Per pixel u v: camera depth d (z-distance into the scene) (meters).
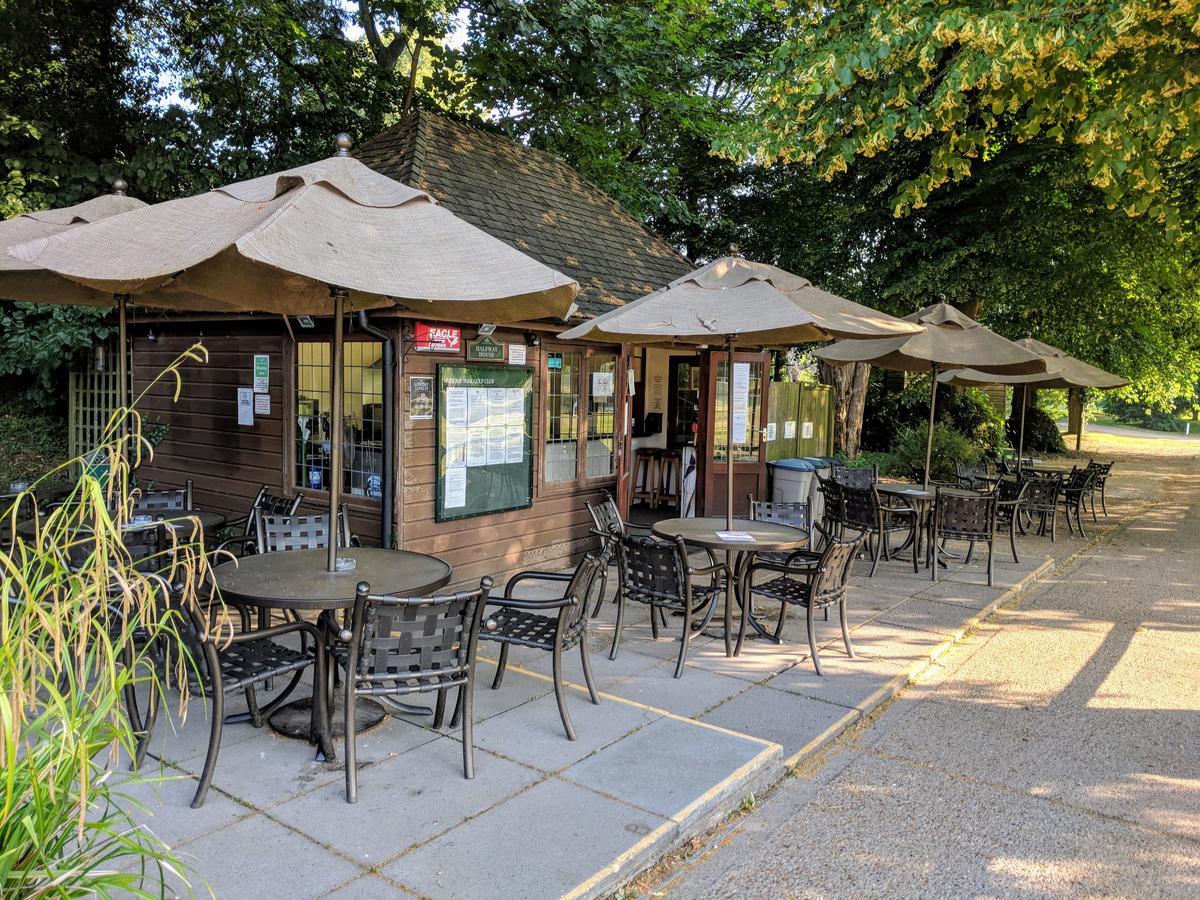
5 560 1.97
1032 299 15.04
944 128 7.53
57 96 11.05
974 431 17.95
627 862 2.96
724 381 9.56
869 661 5.57
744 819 3.54
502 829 3.15
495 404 7.26
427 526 6.74
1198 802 3.75
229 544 5.91
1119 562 9.40
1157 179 7.34
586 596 4.39
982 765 4.10
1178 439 37.25
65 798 1.95
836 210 16.41
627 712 4.38
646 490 11.56
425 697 4.54
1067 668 5.62
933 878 3.11
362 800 3.35
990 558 7.94
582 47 11.74
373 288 2.98
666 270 10.35
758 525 6.26
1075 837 3.43
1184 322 17.91
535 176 10.06
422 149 8.45
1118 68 7.14
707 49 15.62
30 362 10.38
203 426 8.12
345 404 6.93
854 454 15.94
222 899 2.65
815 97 7.52
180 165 10.70
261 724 4.07
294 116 12.81
